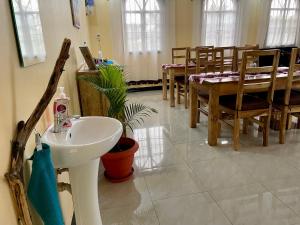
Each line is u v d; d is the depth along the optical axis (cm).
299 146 259
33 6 114
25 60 100
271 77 234
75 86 238
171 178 209
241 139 279
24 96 99
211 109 256
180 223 160
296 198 179
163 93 468
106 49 502
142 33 497
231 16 530
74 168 119
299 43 579
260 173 212
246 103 244
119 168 202
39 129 114
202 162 234
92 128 137
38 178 87
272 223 157
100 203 181
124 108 209
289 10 551
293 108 254
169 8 495
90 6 448
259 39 557
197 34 526
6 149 79
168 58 527
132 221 164
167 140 285
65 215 148
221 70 340
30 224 86
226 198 182
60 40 186
